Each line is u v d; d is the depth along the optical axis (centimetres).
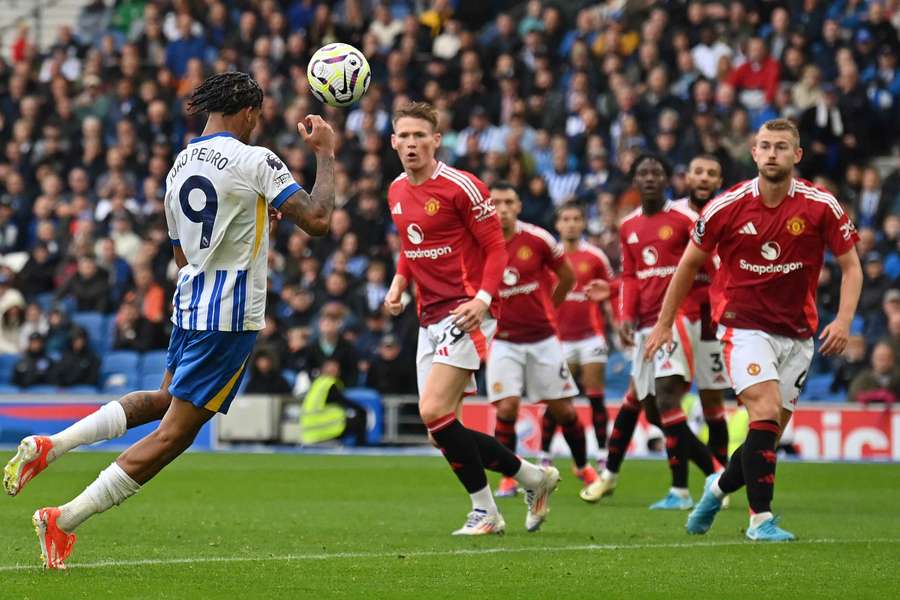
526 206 7281
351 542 2822
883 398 5972
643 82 7856
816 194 2797
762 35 8044
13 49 9494
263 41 8600
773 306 2853
